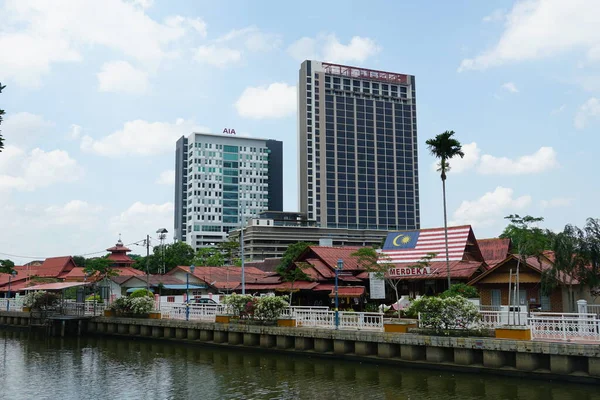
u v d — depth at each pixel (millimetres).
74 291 81938
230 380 35375
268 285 59031
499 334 33219
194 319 53469
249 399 29969
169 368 40719
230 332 48000
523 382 31078
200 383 34812
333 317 42094
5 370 41094
